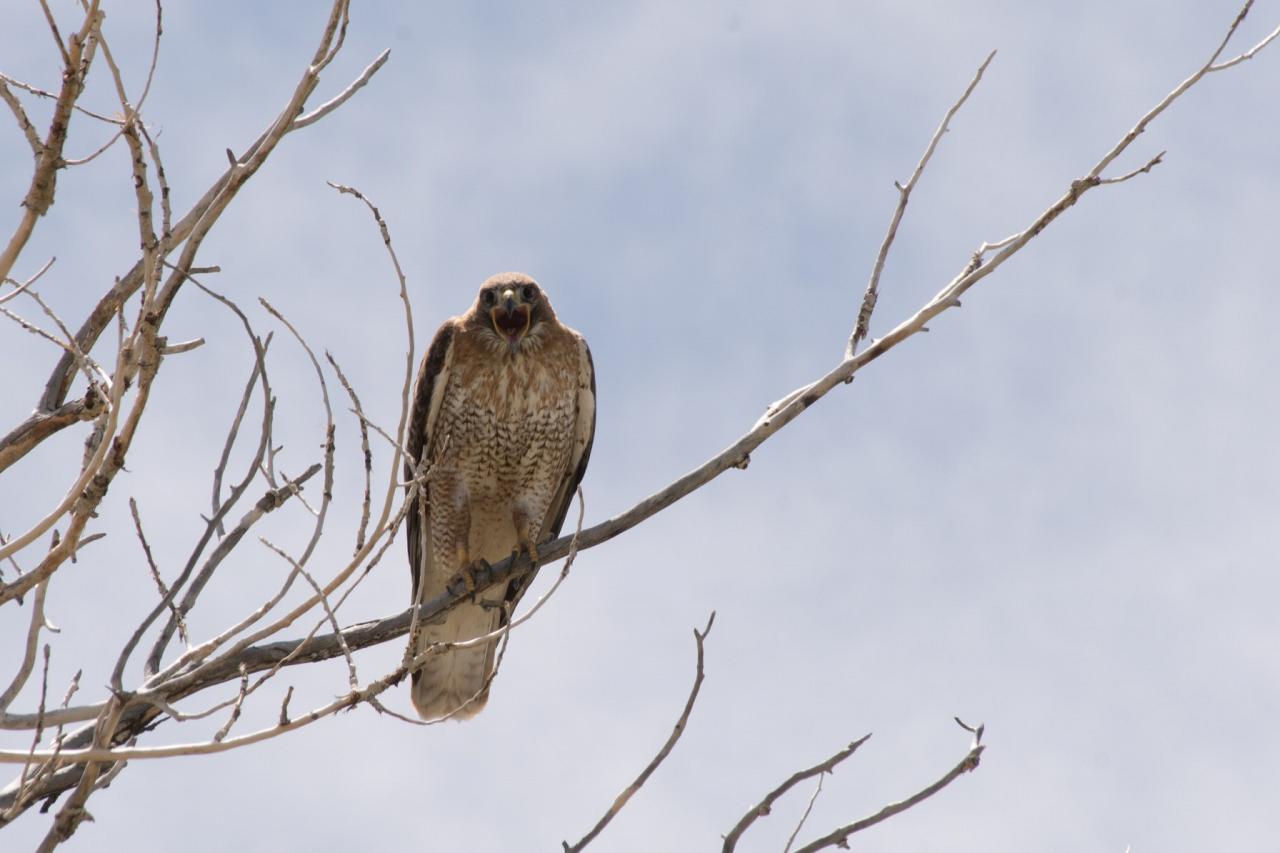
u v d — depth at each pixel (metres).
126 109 6.68
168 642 8.91
